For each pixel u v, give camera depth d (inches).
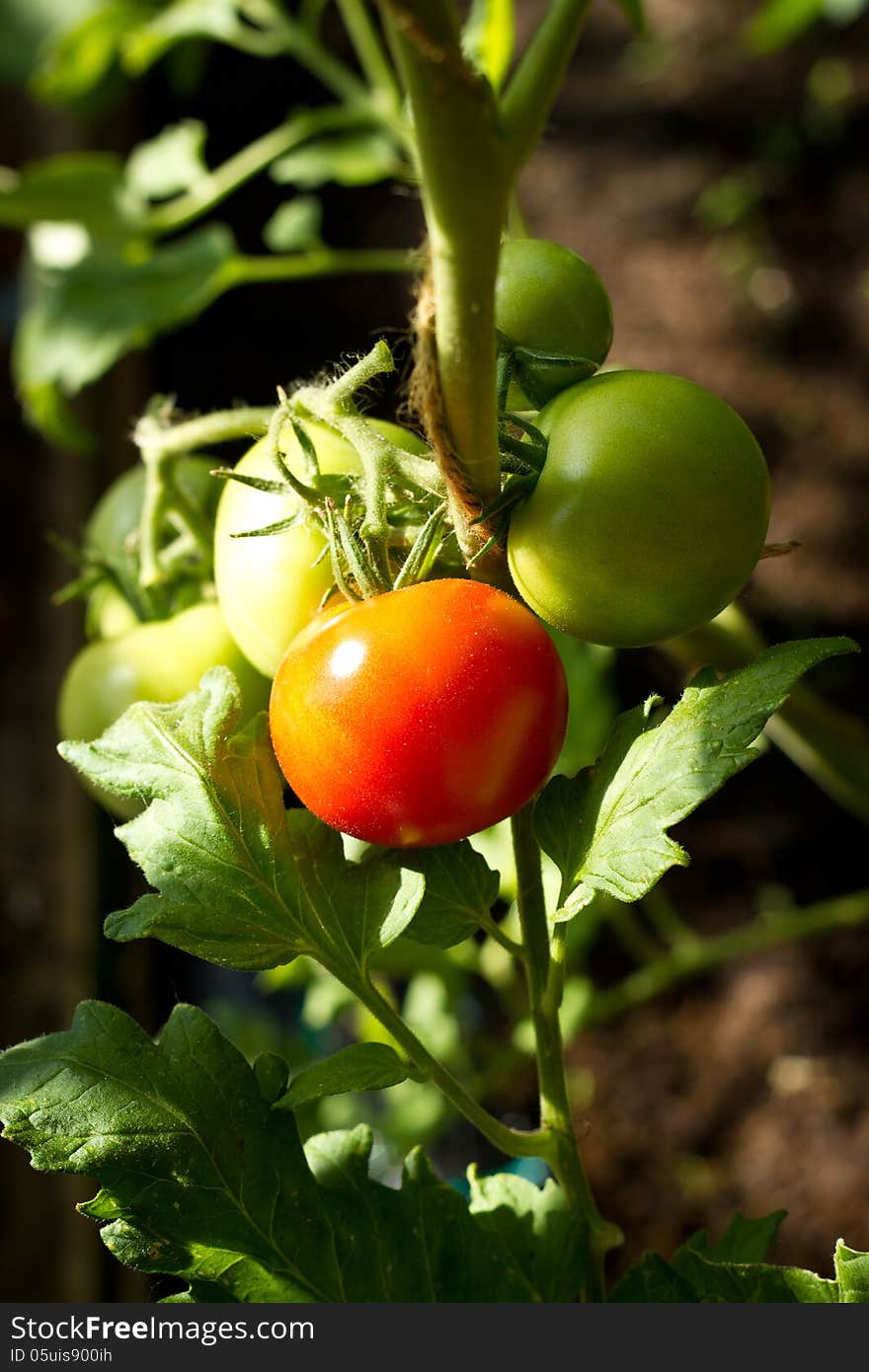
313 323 54.9
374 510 17.2
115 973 46.6
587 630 17.8
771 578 49.8
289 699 17.4
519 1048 41.3
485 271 15.5
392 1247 19.3
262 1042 42.4
